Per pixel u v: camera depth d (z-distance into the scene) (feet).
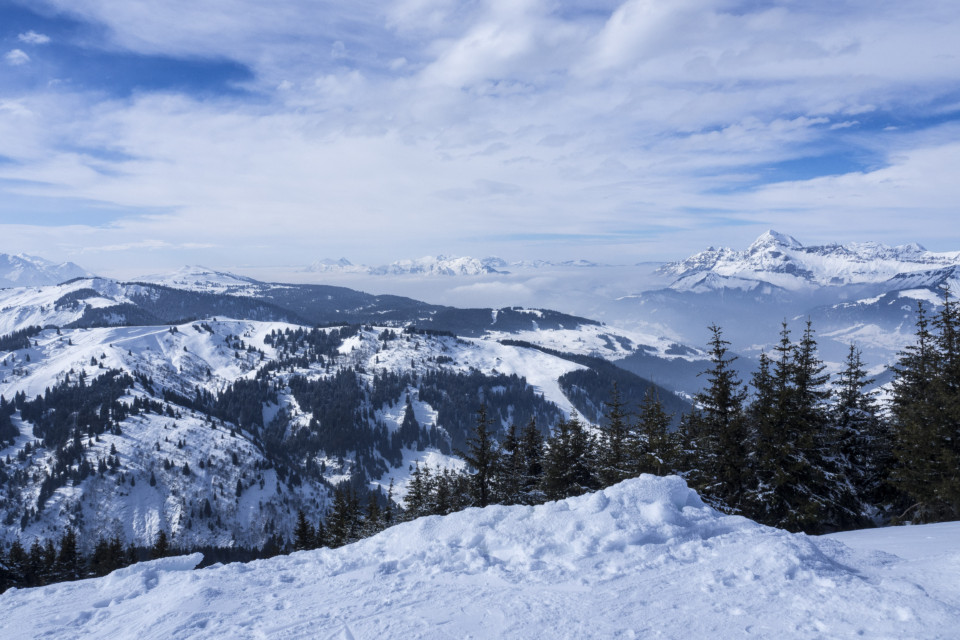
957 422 59.72
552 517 28.94
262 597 24.22
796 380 66.85
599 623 17.67
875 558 22.40
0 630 24.41
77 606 26.86
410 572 25.72
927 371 68.90
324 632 19.48
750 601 18.03
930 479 60.18
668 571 21.71
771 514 68.13
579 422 98.17
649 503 28.91
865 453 75.46
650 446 79.71
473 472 100.07
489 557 26.30
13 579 172.65
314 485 523.29
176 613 22.93
